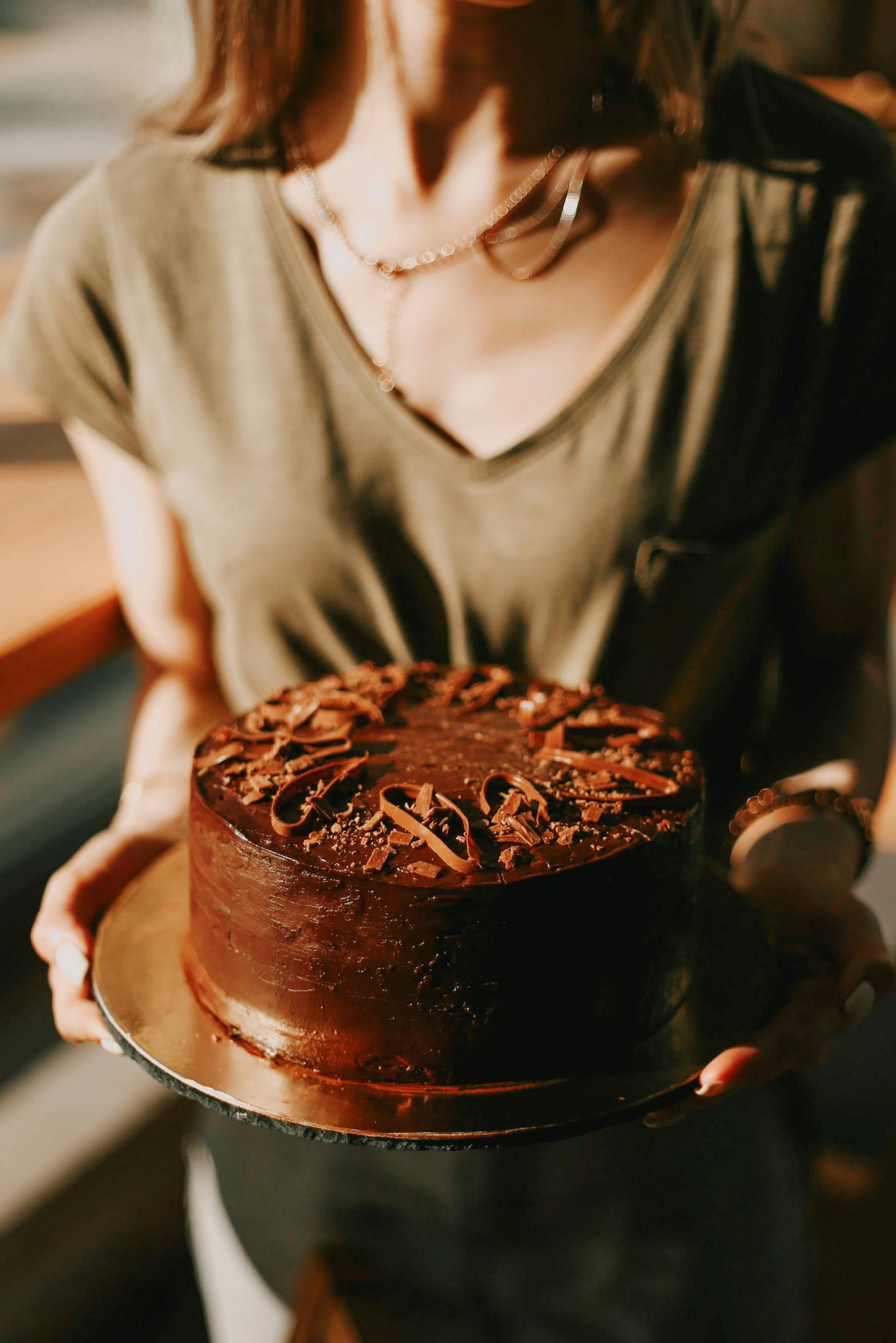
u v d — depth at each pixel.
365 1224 0.83
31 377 0.82
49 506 1.03
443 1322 0.83
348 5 0.75
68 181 1.82
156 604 0.86
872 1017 1.11
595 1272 0.81
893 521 0.82
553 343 0.76
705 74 0.75
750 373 0.75
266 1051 0.66
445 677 0.77
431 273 0.76
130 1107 1.20
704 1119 0.78
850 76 1.44
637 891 0.65
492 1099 0.63
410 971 0.63
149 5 0.83
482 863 0.63
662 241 0.76
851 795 0.78
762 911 0.73
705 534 0.76
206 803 0.67
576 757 0.70
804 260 0.74
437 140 0.75
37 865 1.42
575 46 0.75
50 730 1.61
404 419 0.75
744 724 0.85
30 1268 1.10
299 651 0.81
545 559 0.76
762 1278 0.81
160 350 0.78
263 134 0.77
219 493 0.78
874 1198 0.95
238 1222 0.87
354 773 0.68
